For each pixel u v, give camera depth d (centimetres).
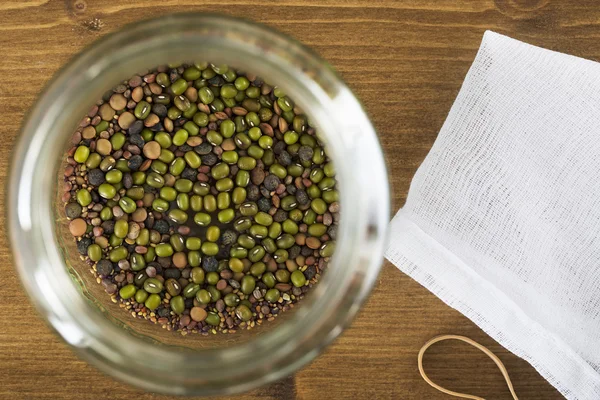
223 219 31
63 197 31
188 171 32
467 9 35
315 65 28
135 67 28
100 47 27
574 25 35
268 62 28
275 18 34
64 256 30
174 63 30
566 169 33
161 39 27
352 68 34
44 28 34
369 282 28
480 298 34
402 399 35
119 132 32
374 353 35
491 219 34
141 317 32
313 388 35
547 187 34
